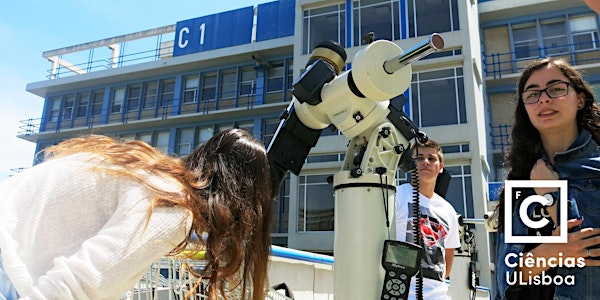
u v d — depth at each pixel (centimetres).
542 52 1587
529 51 1623
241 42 1984
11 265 94
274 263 345
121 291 92
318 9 1617
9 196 106
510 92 1623
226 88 1986
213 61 1995
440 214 287
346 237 171
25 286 92
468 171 1273
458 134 1304
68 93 2328
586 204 133
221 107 1959
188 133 2011
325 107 196
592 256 128
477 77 1457
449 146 1317
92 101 2258
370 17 1528
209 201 111
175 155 134
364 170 177
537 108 152
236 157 124
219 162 121
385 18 1510
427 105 1375
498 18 1678
